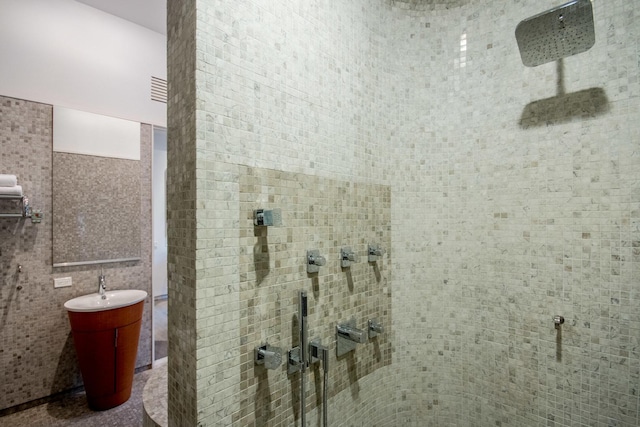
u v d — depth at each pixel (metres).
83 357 2.04
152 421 1.29
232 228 0.89
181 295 0.87
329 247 1.22
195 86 0.81
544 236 1.28
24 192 2.13
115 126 2.56
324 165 1.21
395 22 1.56
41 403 2.15
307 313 1.07
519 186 1.35
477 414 1.44
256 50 0.97
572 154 1.22
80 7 2.40
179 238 0.88
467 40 1.48
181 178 0.88
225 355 0.86
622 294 1.12
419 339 1.55
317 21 1.19
